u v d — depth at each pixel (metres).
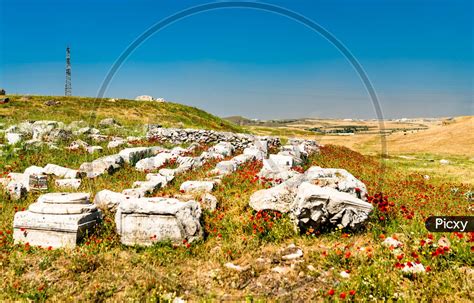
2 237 7.00
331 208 6.87
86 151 15.09
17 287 5.23
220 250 6.36
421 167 21.89
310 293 4.99
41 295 5.01
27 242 6.80
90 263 5.91
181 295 5.07
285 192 7.73
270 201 7.64
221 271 5.66
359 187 8.12
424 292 4.80
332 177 8.49
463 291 4.74
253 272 5.57
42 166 12.85
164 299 4.89
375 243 6.55
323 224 7.02
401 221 7.71
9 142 14.97
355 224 6.95
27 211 7.09
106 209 8.19
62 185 10.59
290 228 7.04
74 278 5.53
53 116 24.00
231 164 11.83
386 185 12.73
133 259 6.13
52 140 15.98
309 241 6.68
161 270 5.74
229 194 9.23
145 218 6.79
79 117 25.73
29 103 28.14
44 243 6.79
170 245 6.62
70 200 7.14
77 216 6.83
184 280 5.45
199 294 5.04
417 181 14.65
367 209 7.00
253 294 5.01
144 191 9.21
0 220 7.94
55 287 5.25
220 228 7.26
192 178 11.45
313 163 15.99
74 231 6.66
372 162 20.78
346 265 5.68
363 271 5.38
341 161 17.62
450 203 10.66
